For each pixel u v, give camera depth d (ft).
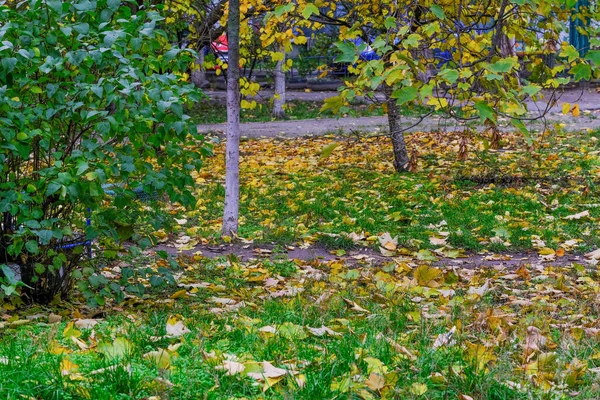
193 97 19.26
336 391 12.22
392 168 44.09
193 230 31.09
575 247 28.89
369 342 15.19
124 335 15.28
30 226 17.70
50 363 12.84
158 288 22.56
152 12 19.53
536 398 12.51
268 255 28.27
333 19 33.63
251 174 43.16
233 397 12.08
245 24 32.73
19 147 17.66
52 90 17.92
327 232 30.99
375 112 71.26
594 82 83.10
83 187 17.70
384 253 28.14
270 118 71.67
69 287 20.86
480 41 23.02
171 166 20.18
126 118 18.35
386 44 18.51
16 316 18.17
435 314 18.70
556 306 20.21
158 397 11.54
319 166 45.57
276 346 14.90
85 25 17.90
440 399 12.44
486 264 27.20
